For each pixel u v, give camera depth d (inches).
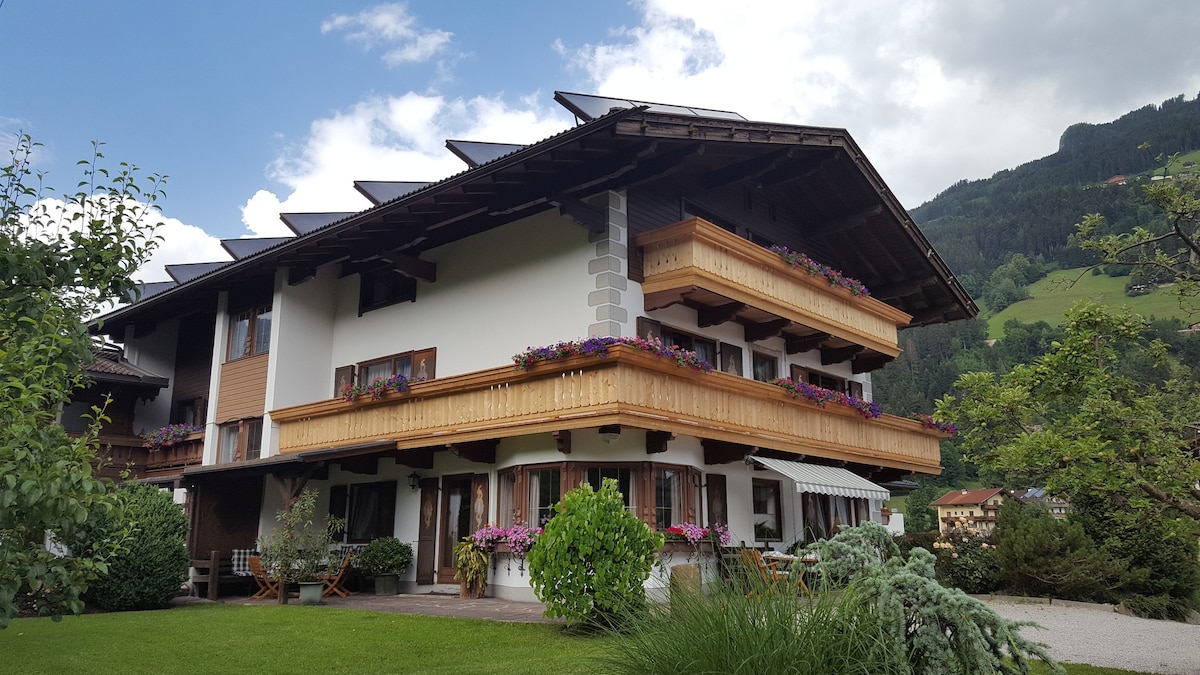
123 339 1013.2
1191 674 364.2
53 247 297.1
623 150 547.2
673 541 576.7
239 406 792.3
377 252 714.2
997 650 210.7
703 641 212.8
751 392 633.0
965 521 845.2
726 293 620.1
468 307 692.1
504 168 550.6
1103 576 692.1
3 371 225.0
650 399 538.9
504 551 591.8
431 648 377.7
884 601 211.9
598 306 595.5
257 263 743.7
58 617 240.5
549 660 333.7
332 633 424.5
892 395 2805.1
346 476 756.0
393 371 745.0
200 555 702.5
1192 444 316.2
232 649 381.4
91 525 240.5
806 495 767.1
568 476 576.1
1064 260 4153.5
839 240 856.9
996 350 3016.7
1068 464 325.4
